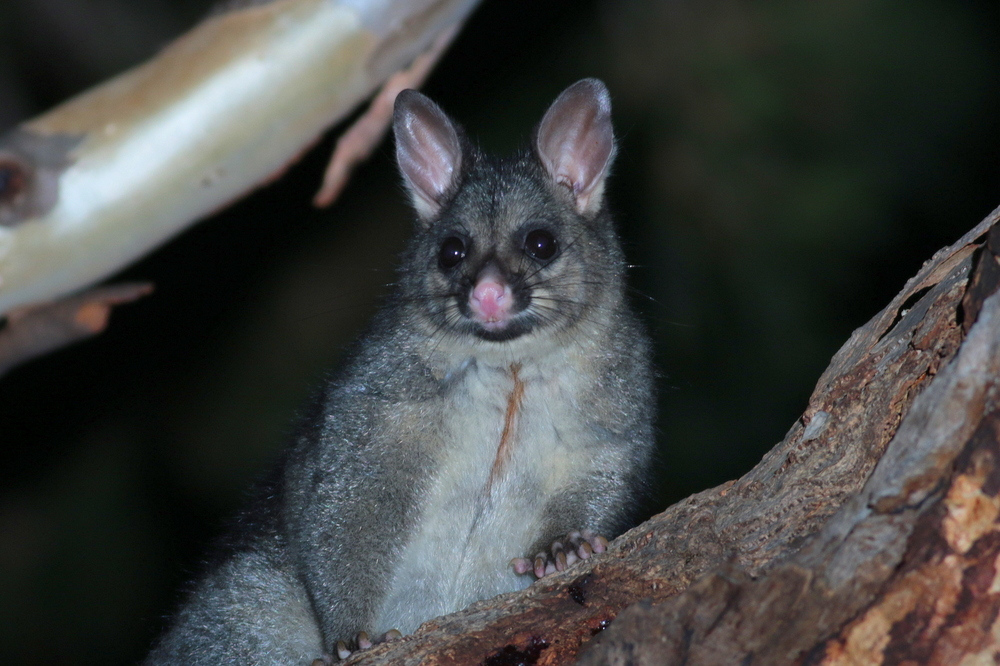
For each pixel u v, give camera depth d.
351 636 8.51
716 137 15.54
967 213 15.75
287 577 9.16
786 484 6.09
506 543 8.73
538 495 8.66
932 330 5.84
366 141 7.67
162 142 5.58
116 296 5.82
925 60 15.55
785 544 5.78
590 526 8.62
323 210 16.08
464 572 8.77
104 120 5.54
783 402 15.19
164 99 5.60
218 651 9.25
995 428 4.67
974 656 4.52
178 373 15.68
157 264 15.85
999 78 15.55
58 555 14.80
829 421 6.13
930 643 4.56
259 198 16.02
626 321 9.10
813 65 15.56
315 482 8.73
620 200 15.47
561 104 9.62
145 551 14.98
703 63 15.59
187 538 14.95
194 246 15.96
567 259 9.00
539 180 9.59
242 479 15.09
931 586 4.59
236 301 15.95
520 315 8.53
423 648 6.12
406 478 8.59
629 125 15.53
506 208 9.16
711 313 15.43
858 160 15.67
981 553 4.57
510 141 15.77
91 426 15.42
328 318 15.88
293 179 15.91
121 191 5.53
